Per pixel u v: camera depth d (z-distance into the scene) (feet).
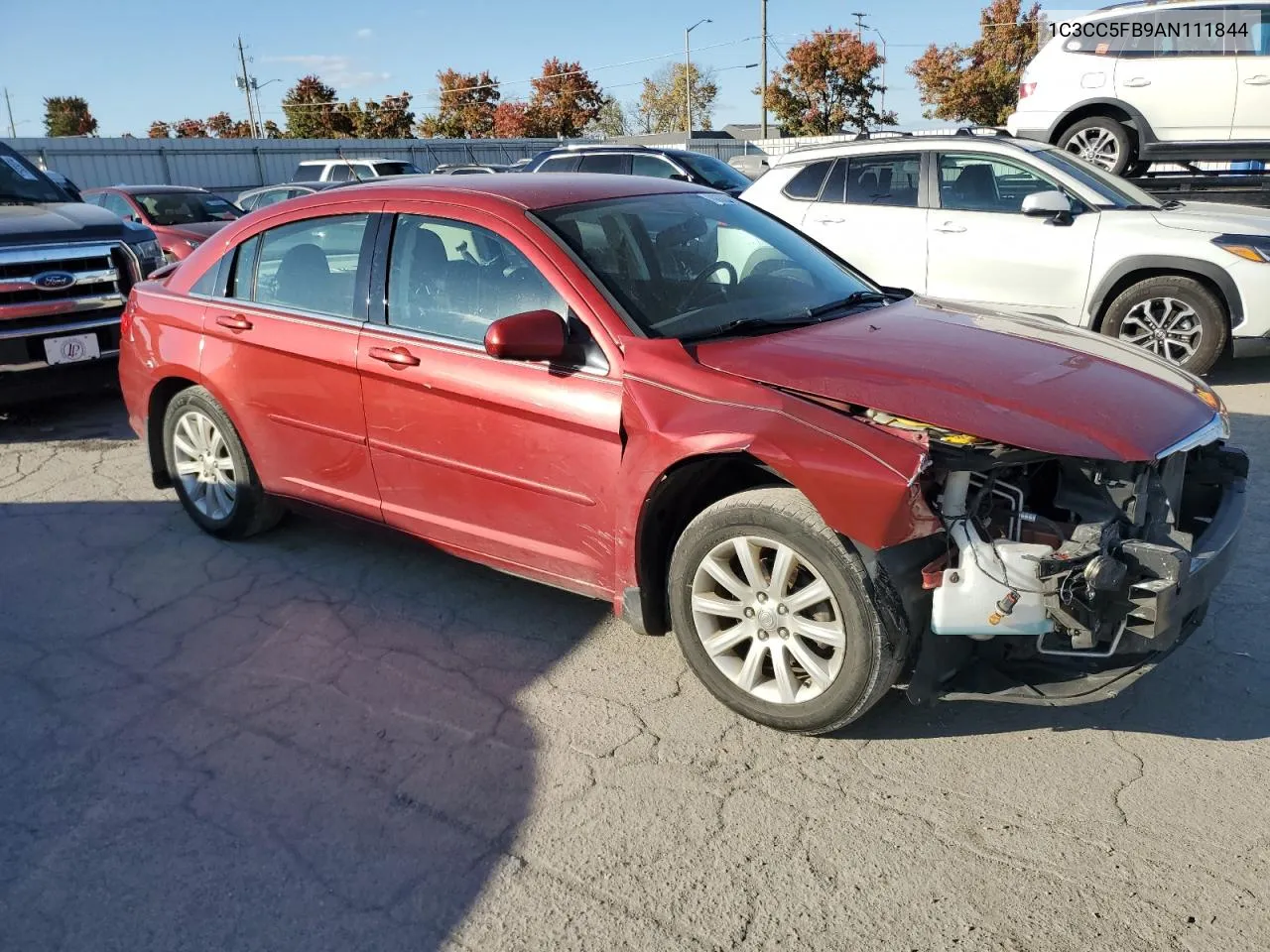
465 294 12.06
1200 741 10.00
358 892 8.41
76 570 15.05
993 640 9.37
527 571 12.16
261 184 110.93
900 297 13.69
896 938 7.68
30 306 21.80
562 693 11.34
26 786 9.95
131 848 9.02
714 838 8.87
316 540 15.90
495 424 11.55
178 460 16.05
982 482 9.37
